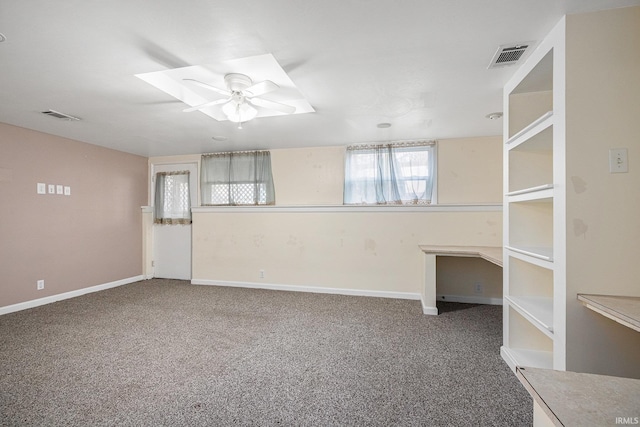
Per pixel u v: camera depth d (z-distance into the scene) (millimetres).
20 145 3406
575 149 1479
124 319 3158
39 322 3057
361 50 1798
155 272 5152
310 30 1592
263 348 2484
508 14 1472
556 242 1585
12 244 3355
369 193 4176
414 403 1764
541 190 1759
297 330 2873
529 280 2248
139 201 5027
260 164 4605
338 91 2406
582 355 1482
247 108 2555
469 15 1477
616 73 1440
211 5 1380
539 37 1667
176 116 2988
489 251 3254
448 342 2605
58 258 3820
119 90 2338
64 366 2174
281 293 4234
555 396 731
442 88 2350
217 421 1610
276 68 2191
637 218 1426
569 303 1494
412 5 1399
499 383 1968
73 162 3986
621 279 1442
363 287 4145
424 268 3418
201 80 2385
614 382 782
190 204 4988
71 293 3971
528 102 2186
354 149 4238
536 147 2143
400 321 3123
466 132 3648
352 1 1365
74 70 2010
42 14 1427
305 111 2887
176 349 2459
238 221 4633
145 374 2074
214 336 2723
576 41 1472
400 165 4086
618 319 1207
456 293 3914
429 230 3943
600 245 1460
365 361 2268
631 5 1417
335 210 4238
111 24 1517
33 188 3541
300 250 4383
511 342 2281
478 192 3891
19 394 1837
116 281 4609
